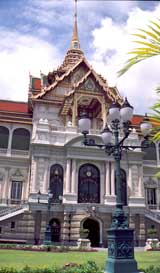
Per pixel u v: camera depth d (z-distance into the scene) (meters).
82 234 33.81
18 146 44.84
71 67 50.16
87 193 38.12
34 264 15.96
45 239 30.09
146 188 45.38
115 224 11.42
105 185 38.59
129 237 11.15
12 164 43.38
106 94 43.12
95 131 41.12
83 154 38.78
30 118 47.16
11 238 33.91
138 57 4.84
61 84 47.34
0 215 35.25
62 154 39.00
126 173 40.03
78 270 11.29
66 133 39.91
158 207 44.34
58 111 45.88
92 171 39.19
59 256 21.41
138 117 54.06
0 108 49.12
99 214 36.50
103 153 39.41
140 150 41.16
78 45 56.34
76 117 41.81
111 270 10.70
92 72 43.22
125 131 12.68
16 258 19.23
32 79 54.06
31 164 38.38
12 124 45.94
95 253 25.17
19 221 34.75
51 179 37.66
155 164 47.03
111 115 13.33
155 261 18.31
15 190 42.44
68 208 35.84
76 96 42.06
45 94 46.06
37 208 35.44
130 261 10.73
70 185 37.28
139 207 38.34
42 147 38.19
